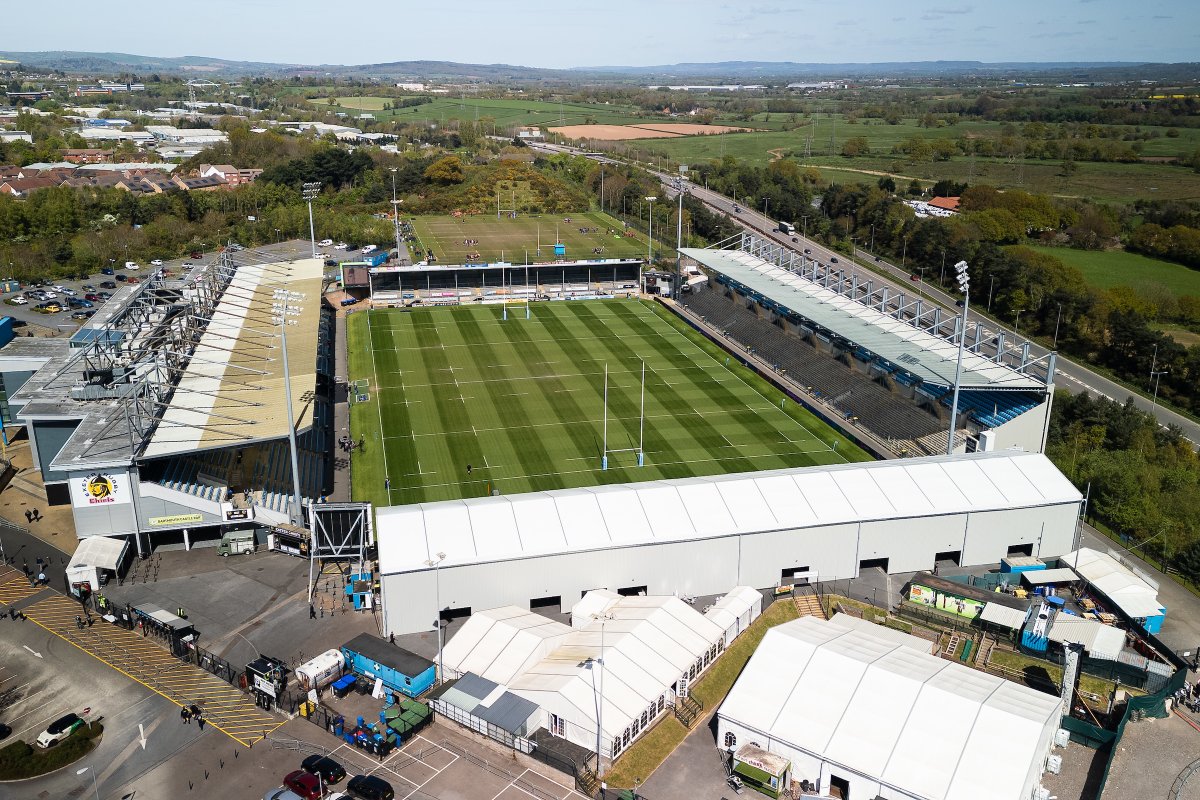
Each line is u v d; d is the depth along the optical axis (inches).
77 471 3528.5
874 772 2409.0
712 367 6171.3
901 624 3319.4
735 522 3489.2
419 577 3166.8
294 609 3344.0
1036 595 3474.4
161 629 3161.9
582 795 2481.5
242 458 4220.0
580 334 6889.8
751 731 2598.4
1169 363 6063.0
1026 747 2412.6
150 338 4874.5
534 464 4596.5
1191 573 3690.9
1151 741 2726.4
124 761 2566.4
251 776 2519.7
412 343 6619.1
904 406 5049.2
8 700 2819.9
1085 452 4645.7
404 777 2534.5
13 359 4950.8
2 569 3592.5
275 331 5477.4
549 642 2977.4
